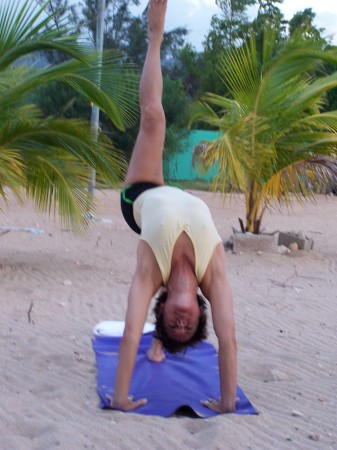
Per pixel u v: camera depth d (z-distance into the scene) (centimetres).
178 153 3047
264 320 767
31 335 663
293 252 1238
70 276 952
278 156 1159
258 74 1151
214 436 439
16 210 1677
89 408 486
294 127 1160
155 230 484
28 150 933
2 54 920
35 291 852
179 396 519
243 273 1039
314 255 1224
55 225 1444
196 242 485
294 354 648
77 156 943
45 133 919
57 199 968
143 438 434
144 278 488
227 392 491
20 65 1008
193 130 3058
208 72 3259
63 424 448
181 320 468
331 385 566
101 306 800
